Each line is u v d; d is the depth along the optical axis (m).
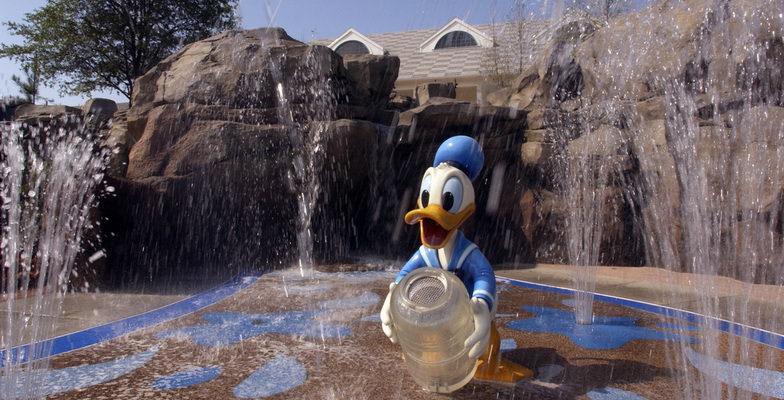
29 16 21.03
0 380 3.48
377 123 10.81
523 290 7.03
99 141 9.48
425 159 10.34
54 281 6.73
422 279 2.92
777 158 7.38
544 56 11.45
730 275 7.54
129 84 23.14
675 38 9.13
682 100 8.73
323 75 9.93
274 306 5.77
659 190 8.63
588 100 10.36
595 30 10.83
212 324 4.96
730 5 8.54
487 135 10.16
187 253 8.42
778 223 7.22
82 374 3.59
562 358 3.99
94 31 21.48
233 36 10.40
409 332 2.82
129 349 4.16
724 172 7.75
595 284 7.45
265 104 9.61
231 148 8.79
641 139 9.15
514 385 3.39
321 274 8.01
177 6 22.28
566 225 9.41
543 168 9.88
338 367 3.72
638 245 8.95
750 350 4.26
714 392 3.36
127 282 7.27
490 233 9.82
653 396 3.27
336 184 9.40
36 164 7.33
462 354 2.86
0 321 5.11
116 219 7.82
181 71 9.83
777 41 8.01
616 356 4.05
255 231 8.92
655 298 6.48
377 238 10.23
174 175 8.55
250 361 3.85
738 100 8.12
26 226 6.79
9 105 11.40
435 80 21.80
